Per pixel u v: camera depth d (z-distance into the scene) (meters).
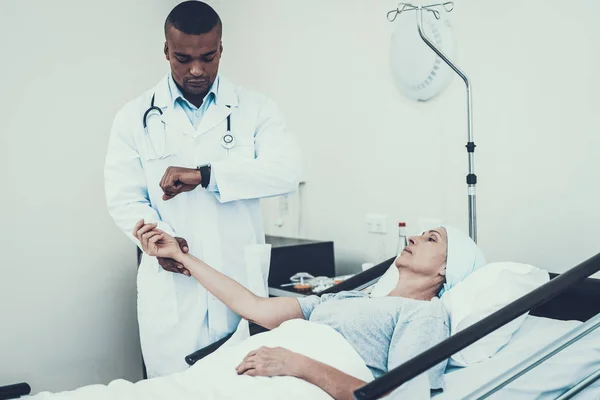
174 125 1.78
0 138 2.43
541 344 1.51
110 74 2.75
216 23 1.66
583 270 1.32
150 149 1.78
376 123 2.46
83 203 2.66
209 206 1.79
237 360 1.55
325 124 2.70
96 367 2.71
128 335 2.81
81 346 2.66
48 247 2.56
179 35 1.62
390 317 1.55
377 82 2.43
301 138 2.83
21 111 2.48
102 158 2.72
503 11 1.99
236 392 1.39
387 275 1.84
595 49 1.77
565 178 1.86
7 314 2.45
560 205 1.88
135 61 2.84
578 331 1.26
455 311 1.55
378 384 1.05
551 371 1.39
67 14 2.61
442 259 1.67
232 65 3.22
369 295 1.84
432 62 2.16
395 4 2.32
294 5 2.79
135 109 1.81
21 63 2.47
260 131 1.87
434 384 1.40
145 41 2.88
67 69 2.61
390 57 2.33
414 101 2.29
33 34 2.51
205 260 1.79
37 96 2.52
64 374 2.61
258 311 1.71
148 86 2.90
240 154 1.82
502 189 2.04
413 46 2.22
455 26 2.14
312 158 2.78
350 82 2.55
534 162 1.94
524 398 1.36
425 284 1.69
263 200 3.11
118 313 2.77
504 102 2.01
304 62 2.77
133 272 2.82
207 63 1.69
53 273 2.57
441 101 2.20
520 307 1.25
